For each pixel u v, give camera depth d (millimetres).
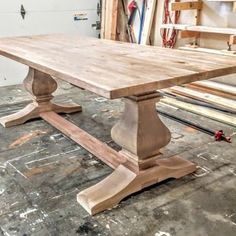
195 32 3697
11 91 4051
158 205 1856
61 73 1666
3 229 1653
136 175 1913
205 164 2291
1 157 2377
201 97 3443
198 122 3020
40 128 2883
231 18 3404
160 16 4215
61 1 4469
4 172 2180
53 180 2092
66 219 1735
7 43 2719
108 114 3250
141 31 4430
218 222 1719
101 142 2514
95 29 4922
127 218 1751
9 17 4164
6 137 2703
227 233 1640
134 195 1940
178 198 1919
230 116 3057
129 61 1935
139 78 1519
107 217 1760
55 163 2301
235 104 3195
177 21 3988
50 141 2637
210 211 1804
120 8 4762
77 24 4730
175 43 4074
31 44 2646
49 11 4426
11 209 1806
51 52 2264
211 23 3629
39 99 3012
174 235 1627
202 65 1793
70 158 2369
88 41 2818
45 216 1754
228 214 1779
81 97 3760
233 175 2152
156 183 2039
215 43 3611
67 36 3182
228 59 1981
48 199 1897
